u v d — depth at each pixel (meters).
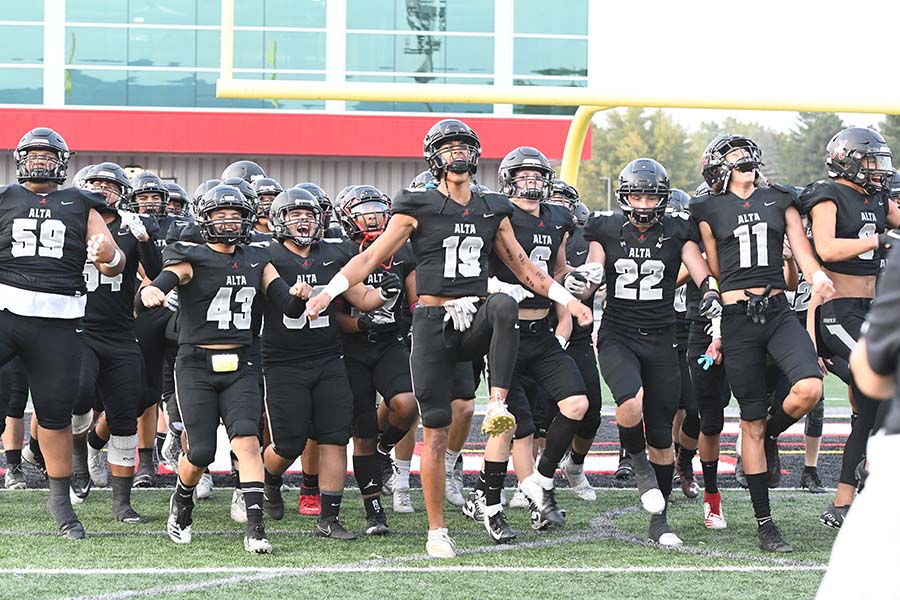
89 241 13.47
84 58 43.44
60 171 14.05
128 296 15.62
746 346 14.03
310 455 15.77
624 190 14.41
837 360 16.06
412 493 17.88
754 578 12.16
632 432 14.04
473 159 13.31
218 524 15.17
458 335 13.26
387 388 15.12
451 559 13.01
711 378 14.93
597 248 14.91
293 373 14.35
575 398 14.45
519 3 43.91
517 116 43.50
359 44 43.56
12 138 42.41
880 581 6.22
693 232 14.90
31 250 13.84
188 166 44.44
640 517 15.77
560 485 18.62
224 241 13.75
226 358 13.62
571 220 16.08
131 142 42.53
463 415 15.52
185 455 13.52
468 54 44.00
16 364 17.77
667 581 12.01
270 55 43.41
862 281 15.11
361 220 15.91
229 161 44.44
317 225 14.65
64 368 13.94
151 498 16.95
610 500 17.19
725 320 14.23
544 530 14.84
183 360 13.81
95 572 12.12
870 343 6.48
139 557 12.95
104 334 15.30
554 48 44.19
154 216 18.28
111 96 43.66
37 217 13.85
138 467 18.22
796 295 18.19
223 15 22.89
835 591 6.38
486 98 22.19
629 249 14.68
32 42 43.25
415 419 15.54
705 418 15.05
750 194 14.45
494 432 12.64
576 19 44.06
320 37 43.44
